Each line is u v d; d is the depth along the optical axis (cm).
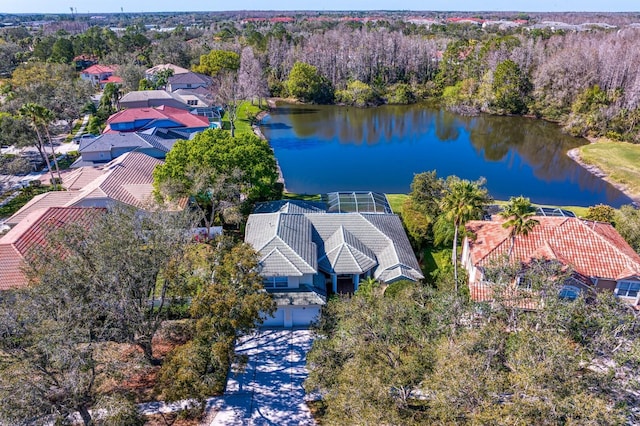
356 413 1991
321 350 2753
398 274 3994
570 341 2378
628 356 2242
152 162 6512
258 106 12581
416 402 2475
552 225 3984
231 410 3014
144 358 2877
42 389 2200
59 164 7481
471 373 2019
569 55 11888
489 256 3828
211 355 2688
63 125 9962
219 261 3078
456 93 13550
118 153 7319
